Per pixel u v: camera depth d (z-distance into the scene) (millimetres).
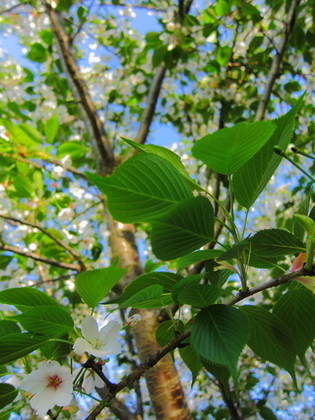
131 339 1401
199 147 304
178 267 362
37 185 1296
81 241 1416
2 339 319
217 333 298
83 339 347
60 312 340
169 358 891
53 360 393
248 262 341
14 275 1461
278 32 1484
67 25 1705
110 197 307
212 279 387
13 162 1271
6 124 1158
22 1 1640
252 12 1344
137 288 371
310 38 1356
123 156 1351
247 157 310
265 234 322
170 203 316
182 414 825
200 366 384
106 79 1729
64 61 1447
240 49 1542
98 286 353
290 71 1510
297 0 1163
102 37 1758
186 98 1685
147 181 308
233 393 1203
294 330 370
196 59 1576
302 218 302
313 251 304
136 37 1812
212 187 1382
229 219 328
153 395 848
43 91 1729
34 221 1364
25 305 361
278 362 358
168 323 399
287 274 317
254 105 1584
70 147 1317
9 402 392
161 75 1570
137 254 1179
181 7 1465
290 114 330
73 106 1717
